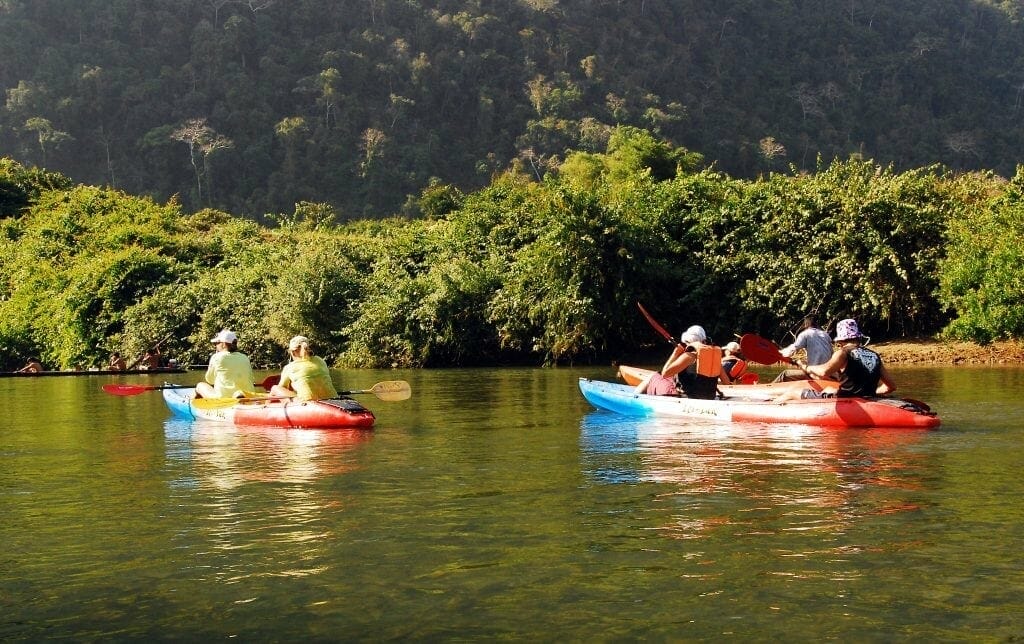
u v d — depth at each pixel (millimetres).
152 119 107250
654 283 26656
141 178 102375
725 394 12500
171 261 33969
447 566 5242
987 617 4402
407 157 106688
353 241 33781
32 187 45625
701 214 26969
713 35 141250
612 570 5125
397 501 6871
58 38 114812
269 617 4547
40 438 10836
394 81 117312
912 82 138375
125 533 6059
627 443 9594
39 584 5074
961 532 5777
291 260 32031
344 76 114438
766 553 5387
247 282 31203
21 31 111812
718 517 6227
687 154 47344
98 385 21406
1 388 20594
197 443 10102
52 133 101812
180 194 101625
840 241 24453
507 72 123188
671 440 9766
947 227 24141
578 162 51062
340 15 124125
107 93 107562
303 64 115938
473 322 27250
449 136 115375
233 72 112438
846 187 25438
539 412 12914
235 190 102125
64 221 37875
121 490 7457
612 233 25594
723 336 26391
